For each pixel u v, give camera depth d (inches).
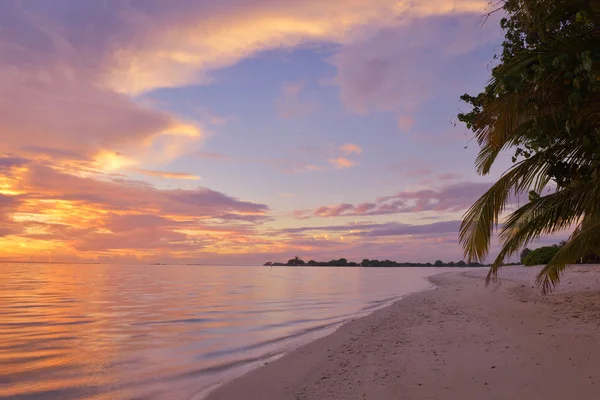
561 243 1152.2
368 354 325.1
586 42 177.9
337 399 221.3
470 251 330.6
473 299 641.0
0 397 249.4
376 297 927.0
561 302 484.1
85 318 594.9
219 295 1019.9
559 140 272.2
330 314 629.6
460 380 232.7
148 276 2458.2
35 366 323.3
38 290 1198.9
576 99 156.4
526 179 313.0
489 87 208.5
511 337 330.0
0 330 492.7
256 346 396.2
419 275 2428.6
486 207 324.8
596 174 278.1
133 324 537.0
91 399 245.3
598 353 256.5
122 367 320.5
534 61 189.9
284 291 1160.8
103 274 2810.0
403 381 241.4
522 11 203.3
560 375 224.2
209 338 438.6
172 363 332.2
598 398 189.3
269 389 252.8
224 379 283.6
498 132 235.0
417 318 500.1
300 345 394.3
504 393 206.2
